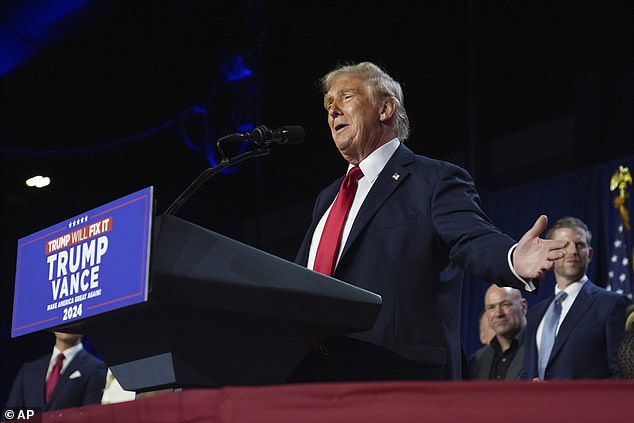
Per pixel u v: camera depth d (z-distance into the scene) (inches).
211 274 124.8
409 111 732.0
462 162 745.0
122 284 124.6
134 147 807.1
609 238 596.7
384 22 712.4
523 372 377.4
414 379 165.8
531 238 140.1
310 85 756.0
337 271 178.4
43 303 143.1
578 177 636.7
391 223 178.5
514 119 733.9
